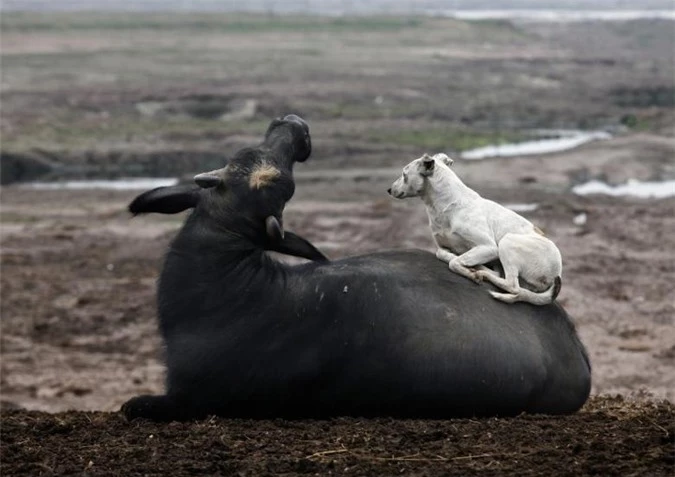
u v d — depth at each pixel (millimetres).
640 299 19359
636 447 7305
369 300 8109
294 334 8109
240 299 8234
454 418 8172
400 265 8375
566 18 106375
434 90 47031
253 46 62938
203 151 33938
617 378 15594
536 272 8211
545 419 8102
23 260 22250
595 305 19000
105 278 21094
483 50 67250
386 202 26422
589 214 25094
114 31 70250
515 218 8383
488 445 7414
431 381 8031
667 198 27422
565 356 8312
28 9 112812
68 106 40344
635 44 77312
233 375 8156
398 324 8047
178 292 8352
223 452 7426
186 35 69062
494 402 8109
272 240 8352
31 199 28125
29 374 16594
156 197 8555
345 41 67938
